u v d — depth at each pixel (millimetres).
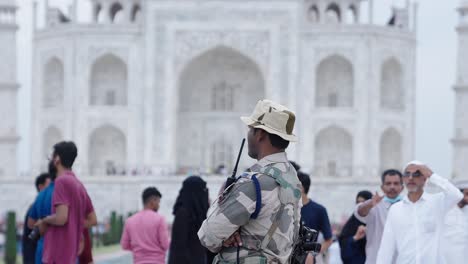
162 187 91938
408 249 18156
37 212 18938
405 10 109625
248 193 12219
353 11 113062
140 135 103188
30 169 107000
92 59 103125
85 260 18766
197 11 102875
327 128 104250
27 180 93062
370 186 91875
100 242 65625
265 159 12750
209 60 107000
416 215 18203
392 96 107250
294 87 102375
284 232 12430
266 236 12352
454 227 19969
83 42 103188
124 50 103250
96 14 112500
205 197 20766
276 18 102500
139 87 103250
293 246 12969
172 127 103188
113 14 114750
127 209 92688
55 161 18156
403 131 105500
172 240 20344
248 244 12391
